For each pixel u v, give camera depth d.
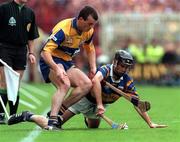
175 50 89.38
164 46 89.44
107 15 90.12
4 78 30.98
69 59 26.36
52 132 24.94
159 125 27.16
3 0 92.94
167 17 90.50
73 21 25.88
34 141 22.12
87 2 95.69
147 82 88.56
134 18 90.19
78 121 31.55
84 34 26.34
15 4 30.81
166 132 25.17
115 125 26.88
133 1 96.56
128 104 47.50
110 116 35.72
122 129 26.53
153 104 48.12
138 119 33.25
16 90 28.72
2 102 29.73
